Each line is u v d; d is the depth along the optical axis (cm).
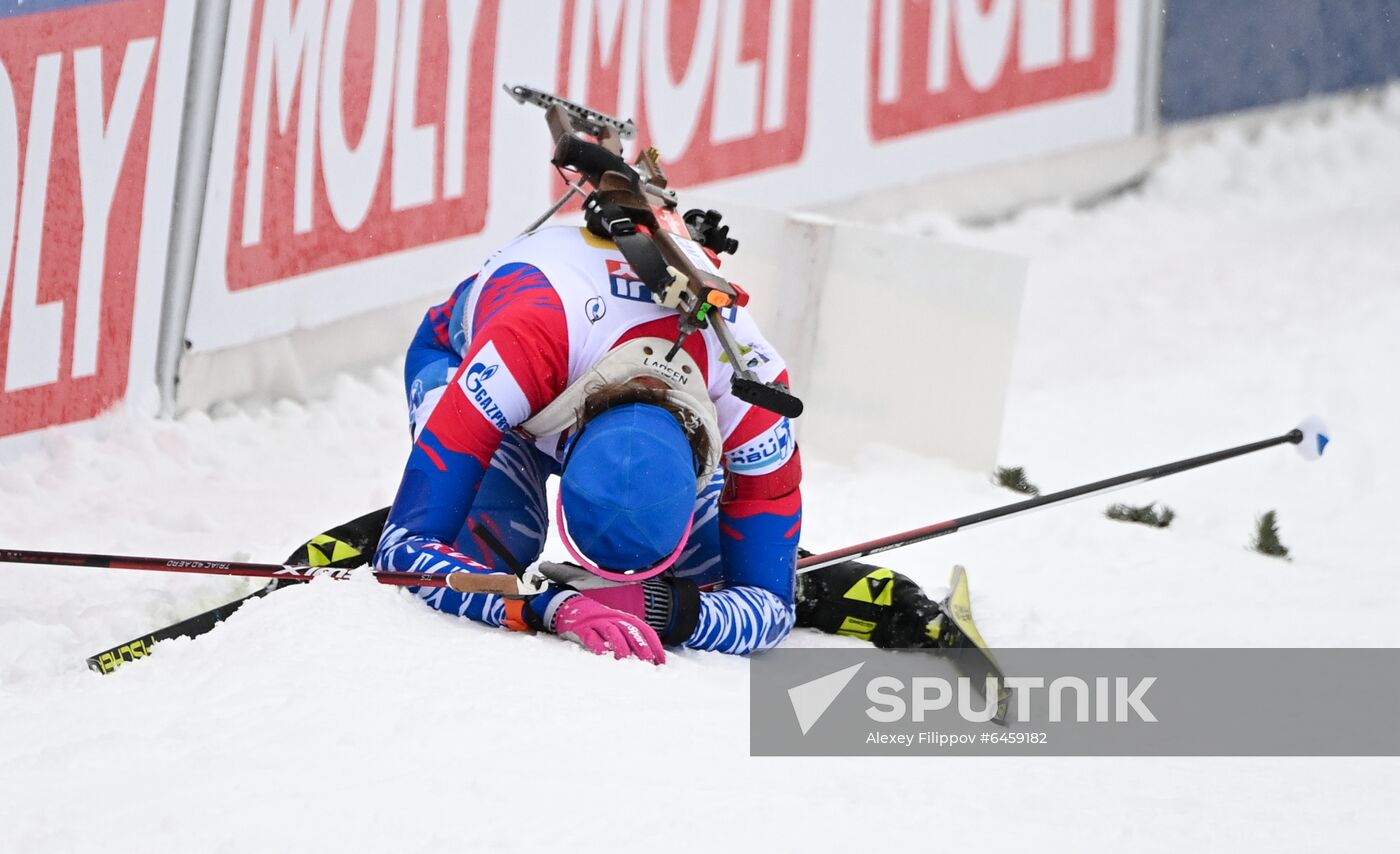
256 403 3475
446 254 3744
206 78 3400
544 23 3838
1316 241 4403
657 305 1502
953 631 1589
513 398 1469
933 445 3039
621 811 953
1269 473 3203
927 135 4347
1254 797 1145
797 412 1371
